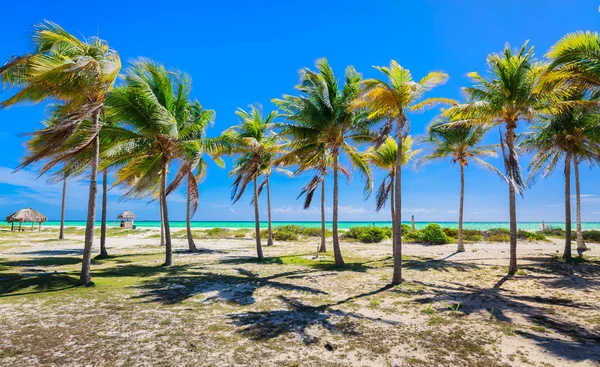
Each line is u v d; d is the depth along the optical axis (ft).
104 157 37.50
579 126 50.14
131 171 44.88
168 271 40.93
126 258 55.31
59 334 18.34
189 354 15.96
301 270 42.14
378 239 90.99
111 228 150.82
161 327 19.83
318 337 18.48
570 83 35.14
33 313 22.04
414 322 21.26
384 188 50.08
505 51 39.60
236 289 30.58
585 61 32.86
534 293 29.55
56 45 28.14
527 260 51.03
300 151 47.14
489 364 15.06
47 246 77.20
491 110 38.78
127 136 38.55
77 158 35.96
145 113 38.68
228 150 52.21
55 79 26.09
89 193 31.65
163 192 47.75
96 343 17.15
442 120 61.05
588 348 16.92
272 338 18.26
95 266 45.39
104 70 28.76
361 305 25.38
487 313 23.34
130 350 16.31
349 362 15.24
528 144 57.16
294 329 19.76
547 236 102.32
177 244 87.10
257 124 56.18
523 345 17.39
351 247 77.61
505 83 39.14
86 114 25.96
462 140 62.28
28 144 25.77
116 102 36.14
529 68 37.93
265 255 60.23
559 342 17.81
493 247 73.97
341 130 45.34
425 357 15.85
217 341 17.71
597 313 23.25
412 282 34.32
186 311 23.34
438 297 27.94
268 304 25.48
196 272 40.22
